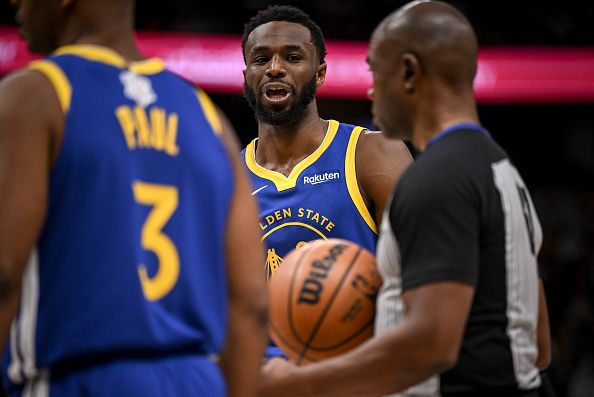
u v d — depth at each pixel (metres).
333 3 22.47
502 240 4.70
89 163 3.71
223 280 4.09
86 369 3.71
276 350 5.96
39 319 3.69
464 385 4.70
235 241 4.21
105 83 3.88
